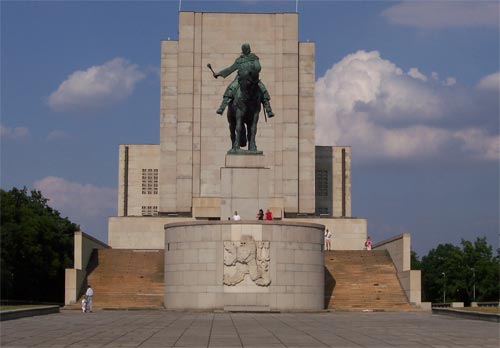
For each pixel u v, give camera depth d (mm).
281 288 50906
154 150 98250
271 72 89438
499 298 130500
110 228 83938
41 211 87125
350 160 98000
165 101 89500
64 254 83312
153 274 63562
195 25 89750
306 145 89125
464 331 33125
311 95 89750
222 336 30078
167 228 53562
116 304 57844
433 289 149375
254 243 50750
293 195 88188
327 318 43719
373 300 58031
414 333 32000
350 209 97688
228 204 57000
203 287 50969
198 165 88688
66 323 37656
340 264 65062
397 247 63688
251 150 57500
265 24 90000
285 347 25859
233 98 57719
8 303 68688
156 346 26016
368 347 26031
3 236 73375
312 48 90188
